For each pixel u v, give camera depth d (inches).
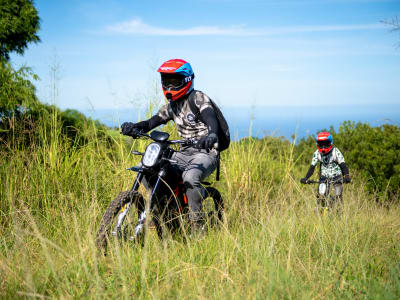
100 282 96.7
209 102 145.6
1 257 112.9
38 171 175.2
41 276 100.0
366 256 123.5
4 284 95.4
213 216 159.3
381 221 168.9
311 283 102.0
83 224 141.3
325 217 164.7
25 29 433.7
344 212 167.5
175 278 105.1
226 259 116.6
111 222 119.6
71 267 106.3
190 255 119.6
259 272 100.6
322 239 137.1
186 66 143.8
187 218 145.4
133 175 188.7
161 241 131.6
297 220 157.6
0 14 425.7
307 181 249.3
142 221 125.3
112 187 188.2
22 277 97.6
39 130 187.8
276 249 122.3
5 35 432.1
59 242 125.0
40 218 153.9
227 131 150.5
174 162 128.3
